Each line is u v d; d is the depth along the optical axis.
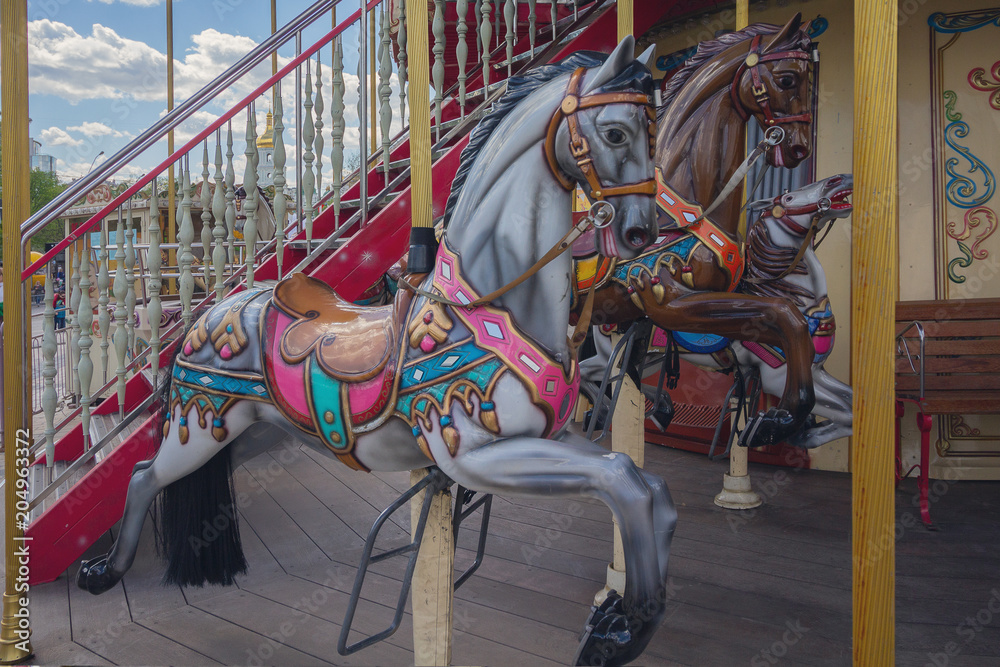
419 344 1.83
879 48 1.64
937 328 4.30
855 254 1.73
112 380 4.04
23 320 2.92
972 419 4.73
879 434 1.70
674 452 5.68
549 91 1.78
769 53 2.85
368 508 4.43
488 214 1.81
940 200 4.70
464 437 1.74
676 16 5.40
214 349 2.35
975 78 4.61
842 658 2.54
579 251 2.88
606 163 1.68
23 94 2.88
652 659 2.55
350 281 3.39
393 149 4.59
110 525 3.38
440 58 3.95
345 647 1.81
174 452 2.45
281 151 3.36
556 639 2.69
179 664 2.58
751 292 3.70
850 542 3.70
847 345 4.92
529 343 1.76
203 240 3.36
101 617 2.99
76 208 8.05
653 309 2.82
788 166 2.94
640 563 1.56
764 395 4.99
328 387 2.03
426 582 1.97
